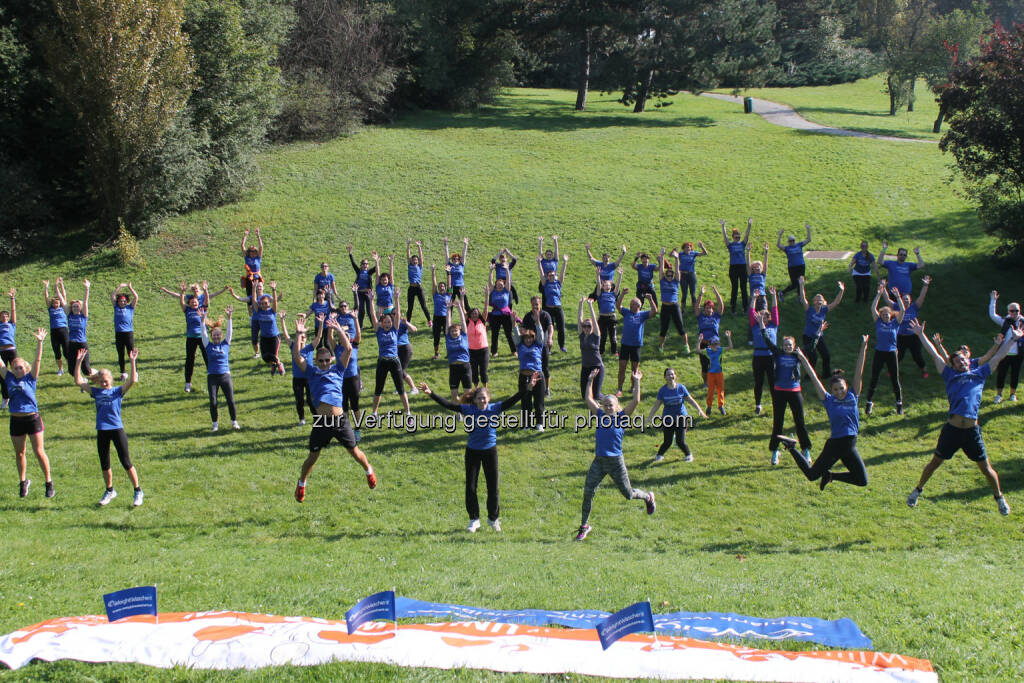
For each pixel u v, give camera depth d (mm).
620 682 5648
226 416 15367
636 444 14102
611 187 31188
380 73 42062
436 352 18203
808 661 5801
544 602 7352
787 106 52125
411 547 9906
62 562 8883
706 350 15016
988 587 7727
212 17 29672
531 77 66562
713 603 7348
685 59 43656
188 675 5781
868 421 14727
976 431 10273
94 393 11414
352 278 23188
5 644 6164
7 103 25953
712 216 27484
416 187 31312
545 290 18234
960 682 5605
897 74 47781
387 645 6129
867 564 9008
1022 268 22188
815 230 25797
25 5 26531
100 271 24156
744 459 13305
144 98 25594
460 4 44438
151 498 11867
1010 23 73250
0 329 16109
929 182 30234
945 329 19094
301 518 11250
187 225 27688
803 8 66750
